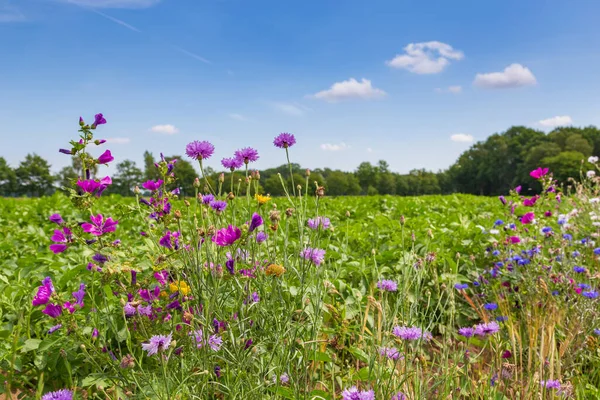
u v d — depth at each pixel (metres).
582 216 6.09
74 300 2.29
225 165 2.60
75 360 2.39
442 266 4.32
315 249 2.46
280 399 2.11
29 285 3.11
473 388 2.43
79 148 2.16
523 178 75.62
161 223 2.48
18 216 7.62
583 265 4.39
